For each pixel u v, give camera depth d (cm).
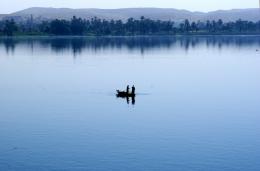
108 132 8831
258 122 9562
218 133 8725
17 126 9338
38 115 10338
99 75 17938
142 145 8000
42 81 16200
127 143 8119
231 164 7100
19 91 13862
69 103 11738
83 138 8444
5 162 7200
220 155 7494
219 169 6925
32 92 13650
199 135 8581
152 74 18325
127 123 9538
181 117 10062
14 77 17575
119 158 7375
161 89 14062
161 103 11662
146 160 7275
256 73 18738
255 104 11525
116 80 16288
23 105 11550
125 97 12588
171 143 8119
